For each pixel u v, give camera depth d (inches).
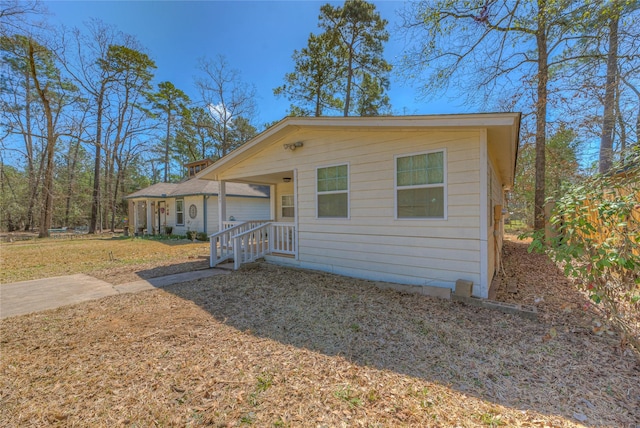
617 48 304.2
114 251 410.0
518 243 464.4
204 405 81.8
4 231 825.5
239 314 152.0
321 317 145.2
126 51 736.3
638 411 76.4
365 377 93.5
